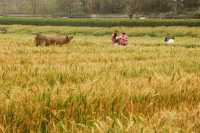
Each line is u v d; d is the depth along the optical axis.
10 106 8.25
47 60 22.16
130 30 97.81
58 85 10.54
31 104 8.39
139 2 162.00
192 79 13.02
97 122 7.66
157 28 99.81
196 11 176.25
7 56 23.30
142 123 7.74
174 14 173.25
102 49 33.03
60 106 8.78
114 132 7.10
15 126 7.52
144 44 51.88
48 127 7.66
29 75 13.39
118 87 10.71
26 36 76.12
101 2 193.38
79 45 41.00
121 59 25.22
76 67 15.33
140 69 16.08
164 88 11.34
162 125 7.68
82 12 195.38
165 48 36.06
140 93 10.19
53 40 40.16
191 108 9.49
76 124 7.52
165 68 17.02
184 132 7.39
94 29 98.56
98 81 12.03
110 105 9.13
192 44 54.16
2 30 97.19
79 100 9.09
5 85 11.62
